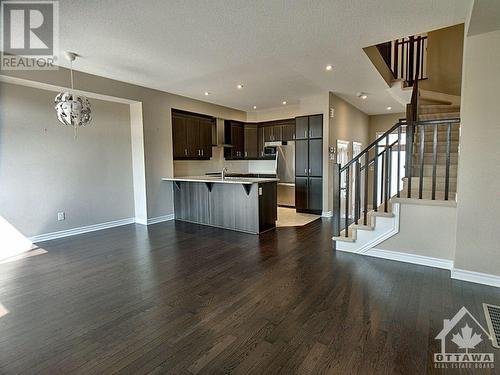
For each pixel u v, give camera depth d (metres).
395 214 3.50
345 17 2.81
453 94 5.54
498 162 2.73
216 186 5.47
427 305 2.48
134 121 5.61
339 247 3.97
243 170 8.61
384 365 1.78
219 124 7.64
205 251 4.02
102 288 2.89
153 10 2.64
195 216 5.86
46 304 2.58
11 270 3.38
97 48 3.54
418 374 1.70
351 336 2.06
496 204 2.77
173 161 6.28
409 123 3.45
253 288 2.85
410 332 2.10
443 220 3.24
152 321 2.29
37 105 4.38
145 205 5.66
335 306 2.49
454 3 2.55
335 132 6.48
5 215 4.11
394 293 2.71
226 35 3.19
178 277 3.14
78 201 4.96
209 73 4.60
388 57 5.30
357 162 3.84
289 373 1.72
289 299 2.62
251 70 4.46
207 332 2.14
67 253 3.97
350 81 5.12
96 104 5.14
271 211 5.30
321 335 2.08
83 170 5.01
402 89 5.64
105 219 5.38
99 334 2.13
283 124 7.81
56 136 4.63
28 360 1.86
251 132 8.36
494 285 2.82
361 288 2.82
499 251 2.79
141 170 5.62
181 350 1.94
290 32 3.12
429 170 3.83
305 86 5.46
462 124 2.85
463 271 2.96
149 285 2.95
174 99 6.07
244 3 2.54
